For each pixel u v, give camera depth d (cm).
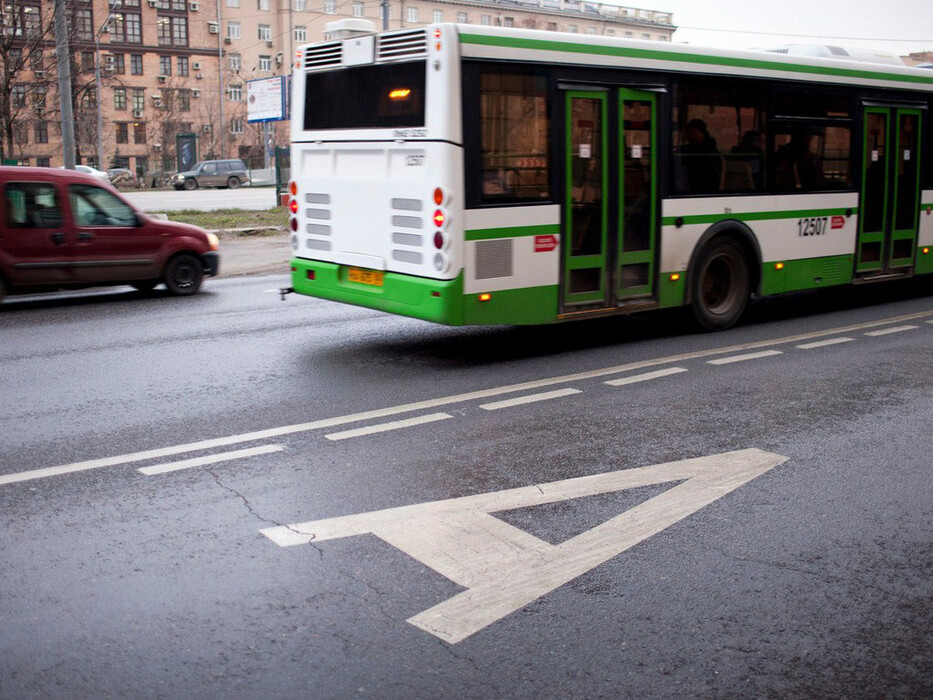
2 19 2961
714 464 617
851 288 1473
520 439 669
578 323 1145
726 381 845
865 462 625
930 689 365
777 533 509
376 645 392
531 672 373
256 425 700
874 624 414
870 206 1227
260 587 441
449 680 367
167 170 8244
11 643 391
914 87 1256
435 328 1103
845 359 940
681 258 1032
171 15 8631
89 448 643
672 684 366
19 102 3152
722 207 1059
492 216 870
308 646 391
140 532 503
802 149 1139
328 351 970
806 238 1155
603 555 480
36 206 1251
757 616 420
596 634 403
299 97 999
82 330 1086
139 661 378
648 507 543
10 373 866
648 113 983
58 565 463
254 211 2809
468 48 839
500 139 869
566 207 924
